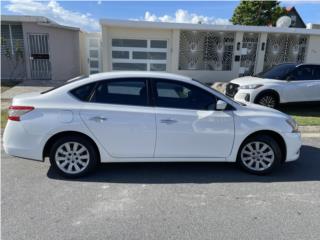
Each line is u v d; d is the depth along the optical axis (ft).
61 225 9.33
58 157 12.80
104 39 44.29
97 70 54.13
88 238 8.70
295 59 51.42
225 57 49.34
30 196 11.25
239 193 11.85
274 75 28.35
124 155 12.94
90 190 11.89
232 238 8.82
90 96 12.75
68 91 12.78
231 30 46.14
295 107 31.14
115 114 12.53
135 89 12.97
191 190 12.08
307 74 27.73
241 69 50.11
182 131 12.87
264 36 48.11
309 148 18.16
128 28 45.37
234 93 27.76
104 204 10.77
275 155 13.56
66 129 12.38
